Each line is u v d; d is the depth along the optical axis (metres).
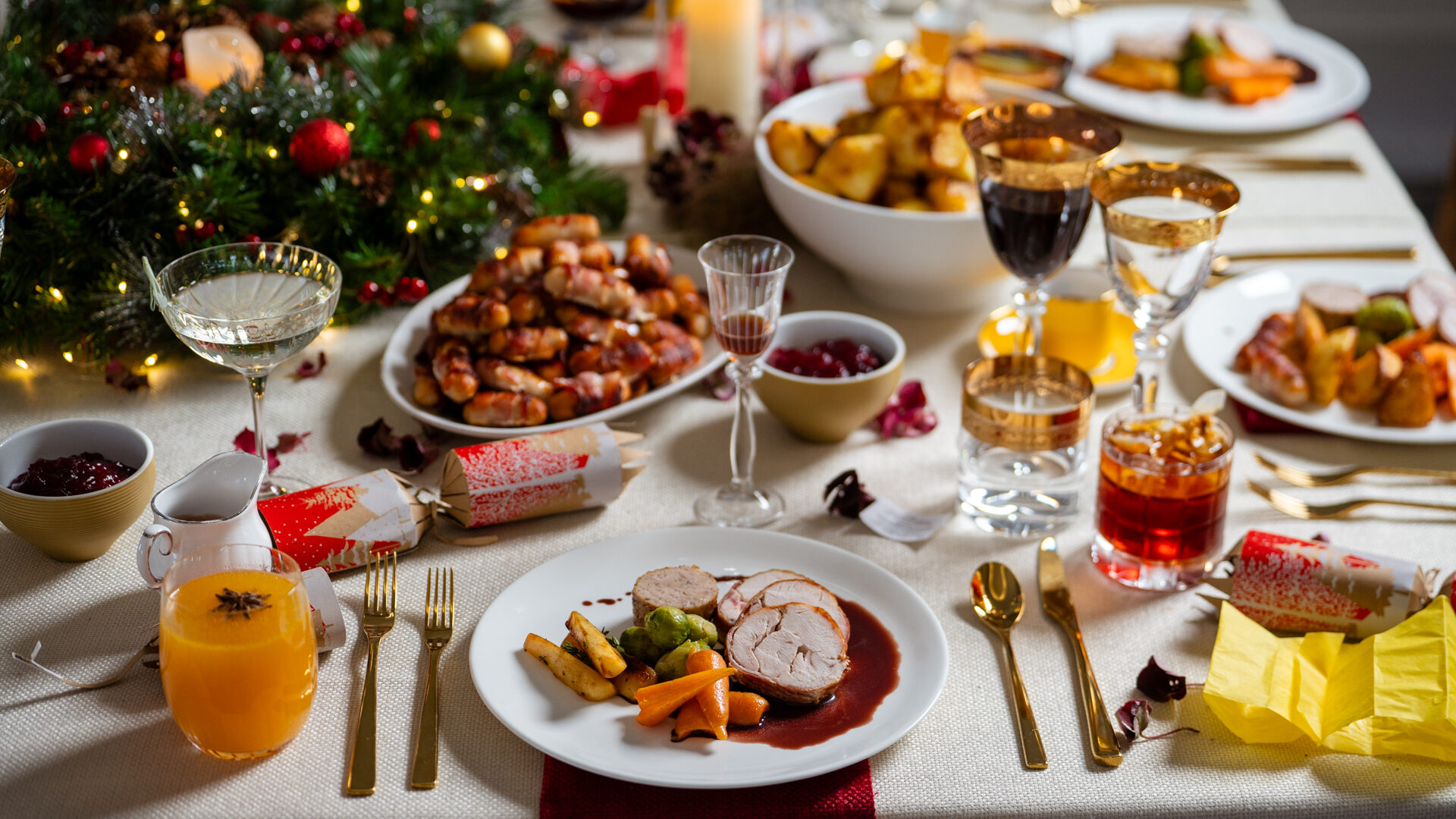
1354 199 1.85
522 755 1.26
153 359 1.60
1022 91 1.83
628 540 1.40
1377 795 1.25
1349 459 1.52
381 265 1.66
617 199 1.82
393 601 1.35
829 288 1.75
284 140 1.66
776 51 2.14
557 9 2.06
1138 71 2.03
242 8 1.83
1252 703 1.26
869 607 1.35
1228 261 1.73
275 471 1.48
